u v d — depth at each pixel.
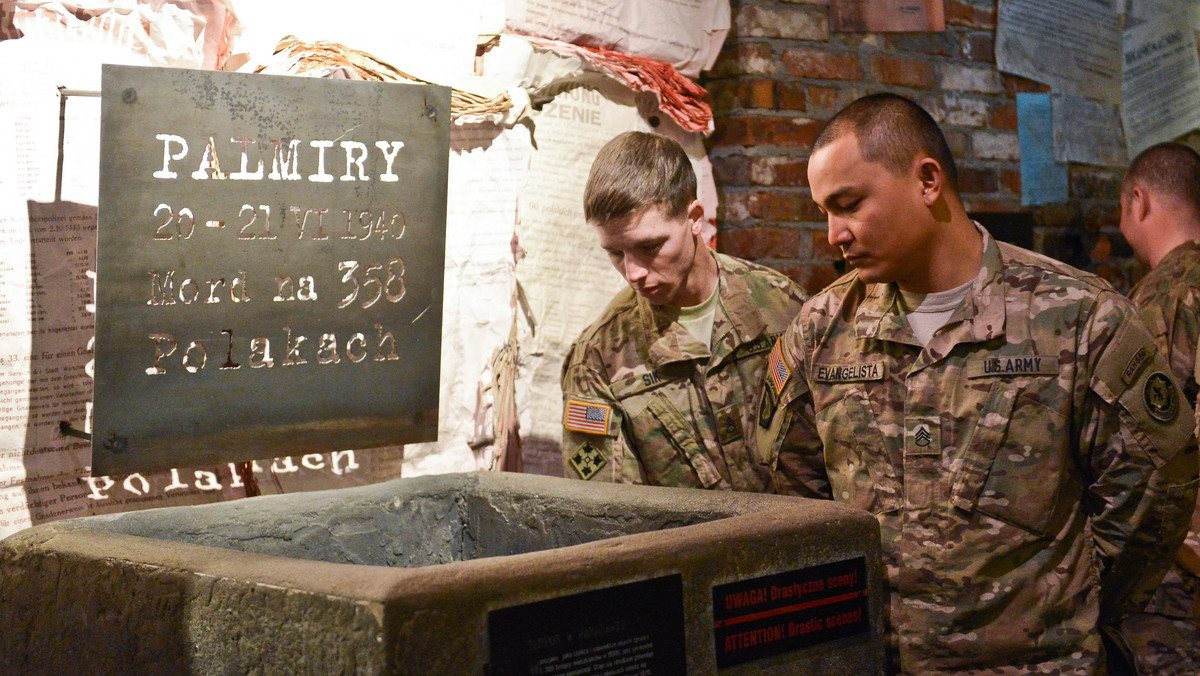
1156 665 1.42
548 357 1.81
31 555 0.98
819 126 2.19
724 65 2.14
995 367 1.21
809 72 2.18
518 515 1.27
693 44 1.99
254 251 1.26
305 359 1.30
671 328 1.54
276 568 0.79
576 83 1.82
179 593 0.83
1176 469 1.17
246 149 1.24
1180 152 2.16
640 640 0.82
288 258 1.28
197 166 1.21
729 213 2.13
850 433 1.29
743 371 1.53
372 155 1.33
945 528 1.22
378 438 1.37
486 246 1.63
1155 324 2.02
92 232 1.34
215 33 1.42
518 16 1.73
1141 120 2.72
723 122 2.13
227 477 1.42
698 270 1.52
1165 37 2.77
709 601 0.87
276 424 1.29
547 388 1.81
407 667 0.69
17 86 1.29
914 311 1.27
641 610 0.82
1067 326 1.20
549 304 1.80
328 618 0.72
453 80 1.60
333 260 1.31
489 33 1.69
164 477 1.38
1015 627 1.19
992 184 2.45
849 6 2.21
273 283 1.27
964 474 1.21
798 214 2.16
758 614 0.91
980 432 1.21
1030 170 2.50
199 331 1.23
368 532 1.25
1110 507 1.19
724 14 2.03
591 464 1.54
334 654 0.71
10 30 1.29
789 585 0.93
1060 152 2.55
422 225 1.38
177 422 1.22
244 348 1.26
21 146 1.29
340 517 1.23
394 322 1.36
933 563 1.22
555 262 1.81
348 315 1.33
